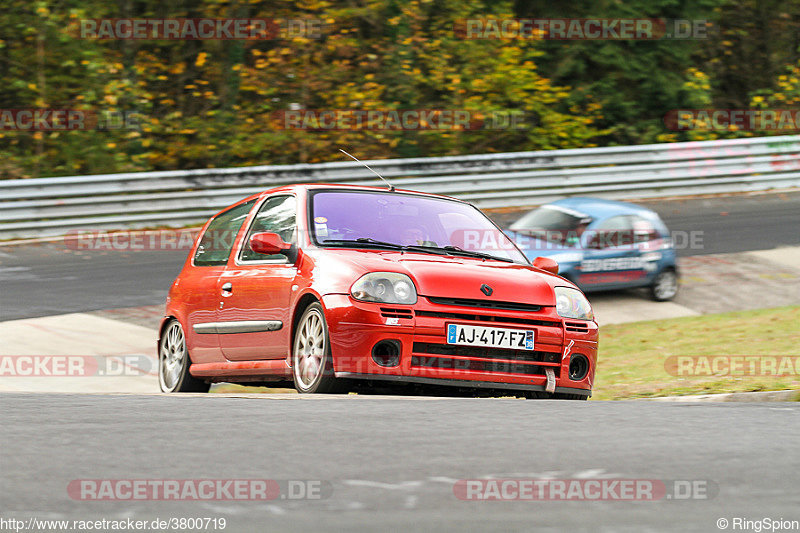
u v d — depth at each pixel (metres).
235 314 23.58
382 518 8.33
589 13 101.06
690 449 11.78
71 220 62.09
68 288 47.28
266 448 11.78
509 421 14.16
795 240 64.56
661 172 78.81
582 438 12.59
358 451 11.58
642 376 32.56
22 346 35.88
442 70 92.94
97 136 83.12
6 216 60.44
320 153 88.56
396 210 23.61
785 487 9.65
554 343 21.16
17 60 84.12
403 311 20.02
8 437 12.52
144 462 10.88
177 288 26.70
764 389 25.22
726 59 115.06
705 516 8.42
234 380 24.45
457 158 74.12
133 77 84.00
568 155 76.69
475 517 8.38
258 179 69.31
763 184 81.81
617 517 8.40
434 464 10.80
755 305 51.09
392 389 21.30
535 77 95.06
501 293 20.91
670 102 103.56
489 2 98.06
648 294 51.88
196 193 66.88
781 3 113.88
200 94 88.81
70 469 10.45
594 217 50.66
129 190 65.12
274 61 89.38
